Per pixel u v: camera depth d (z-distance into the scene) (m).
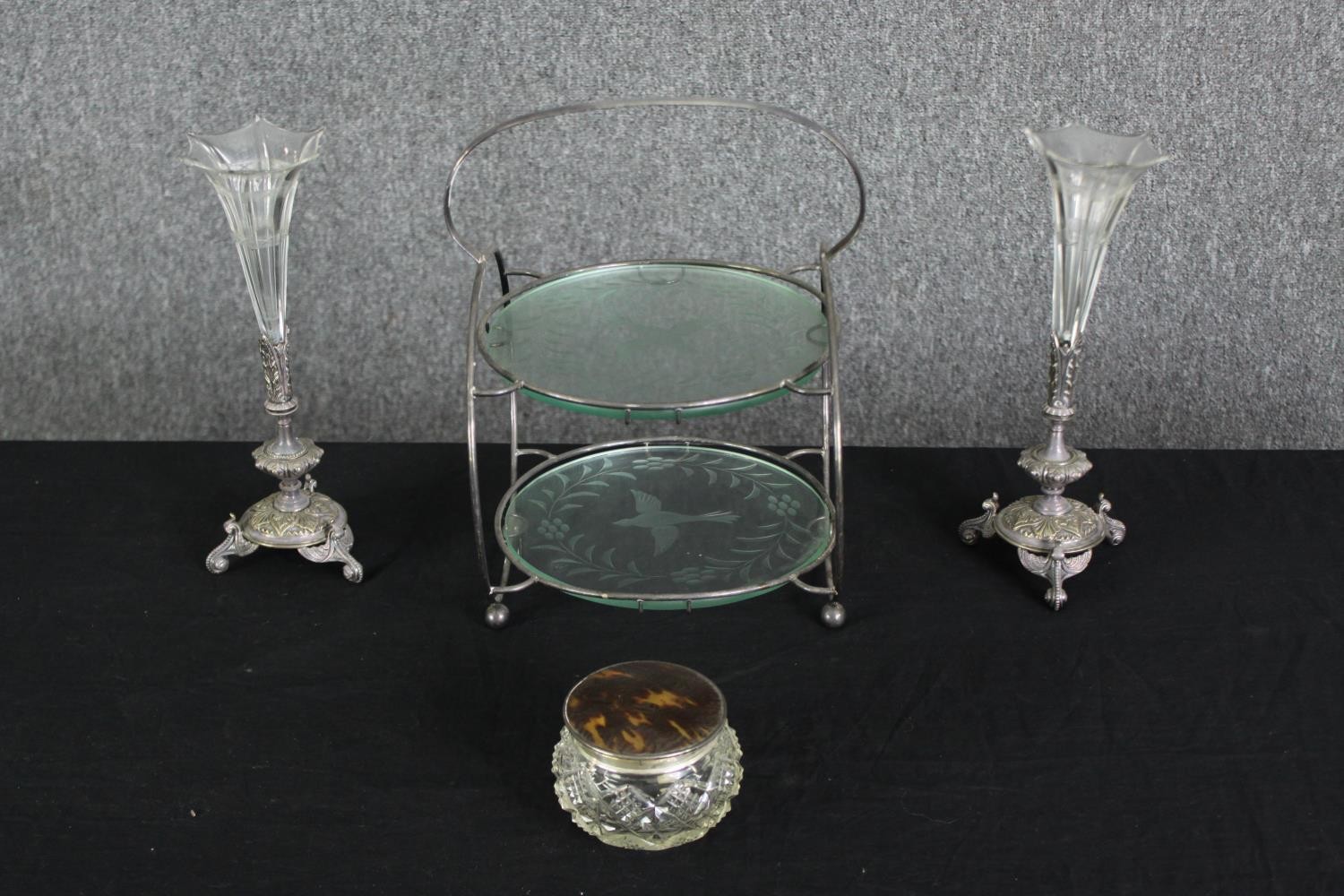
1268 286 1.90
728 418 2.03
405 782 1.31
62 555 1.67
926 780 1.30
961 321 1.94
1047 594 1.55
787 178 1.88
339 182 1.89
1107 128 1.83
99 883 1.19
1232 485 1.79
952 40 1.79
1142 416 1.99
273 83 1.84
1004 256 1.90
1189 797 1.28
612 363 1.51
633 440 1.79
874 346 1.96
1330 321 1.92
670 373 1.49
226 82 1.84
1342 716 1.39
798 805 1.27
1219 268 1.89
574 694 1.20
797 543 1.58
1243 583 1.59
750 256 1.93
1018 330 1.94
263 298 1.50
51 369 2.01
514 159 1.87
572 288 1.71
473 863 1.21
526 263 1.94
